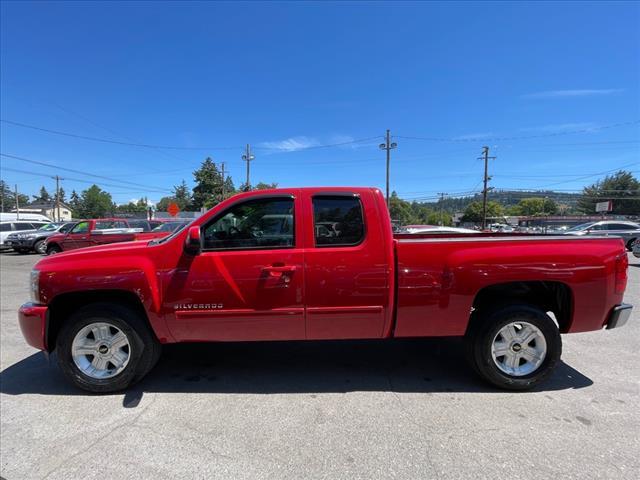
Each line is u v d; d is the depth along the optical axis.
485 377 3.68
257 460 2.69
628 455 2.71
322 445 2.85
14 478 2.54
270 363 4.39
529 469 2.57
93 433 3.04
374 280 3.56
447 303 3.58
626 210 80.12
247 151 48.66
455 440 2.90
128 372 3.64
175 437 2.97
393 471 2.56
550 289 3.90
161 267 3.55
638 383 3.87
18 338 5.43
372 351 4.74
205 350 4.81
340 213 3.63
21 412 3.37
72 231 16.56
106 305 3.63
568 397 3.57
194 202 72.94
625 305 3.73
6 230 22.19
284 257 3.53
